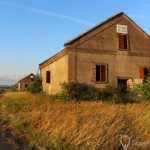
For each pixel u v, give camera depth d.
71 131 9.90
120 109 14.59
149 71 27.95
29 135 10.99
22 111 17.42
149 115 12.41
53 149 8.96
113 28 26.56
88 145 8.59
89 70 25.12
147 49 28.14
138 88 23.00
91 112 13.47
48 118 12.64
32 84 35.31
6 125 13.70
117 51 26.50
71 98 23.39
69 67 24.45
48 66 30.44
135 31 27.66
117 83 26.17
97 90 25.14
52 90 28.78
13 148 9.45
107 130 9.84
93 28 25.50
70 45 24.61
